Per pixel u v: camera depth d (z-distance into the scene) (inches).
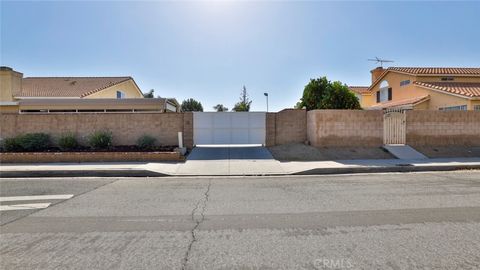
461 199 252.5
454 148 550.6
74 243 162.6
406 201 247.1
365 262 138.3
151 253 149.5
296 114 602.2
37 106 737.0
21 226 189.9
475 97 663.8
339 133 553.9
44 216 210.8
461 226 185.9
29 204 242.8
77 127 564.7
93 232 179.2
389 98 1058.1
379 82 1133.1
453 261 138.6
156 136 577.9
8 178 368.8
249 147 580.7
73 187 311.9
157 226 189.6
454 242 160.9
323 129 554.3
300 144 581.6
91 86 1017.5
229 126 603.8
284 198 261.3
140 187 312.8
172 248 155.5
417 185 313.0
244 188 305.9
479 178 352.2
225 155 515.5
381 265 135.2
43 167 409.1
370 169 412.2
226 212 219.9
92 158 463.8
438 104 782.5
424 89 843.4
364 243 160.4
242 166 434.9
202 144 601.9
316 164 441.7
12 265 137.2
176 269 132.6
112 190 297.3
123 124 571.2
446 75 896.9
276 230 181.5
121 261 140.7
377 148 546.3
